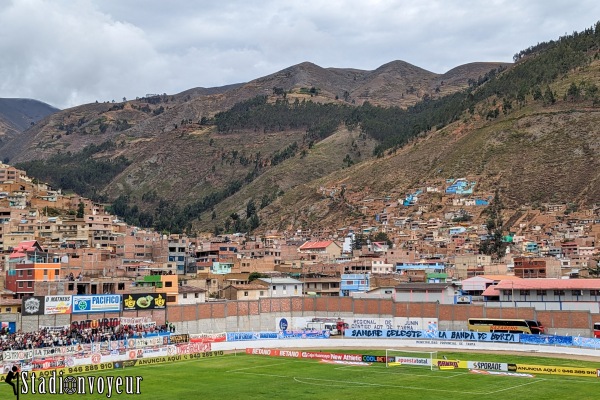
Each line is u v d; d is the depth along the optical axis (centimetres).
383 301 16988
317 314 17525
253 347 15375
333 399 9900
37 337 13475
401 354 14325
